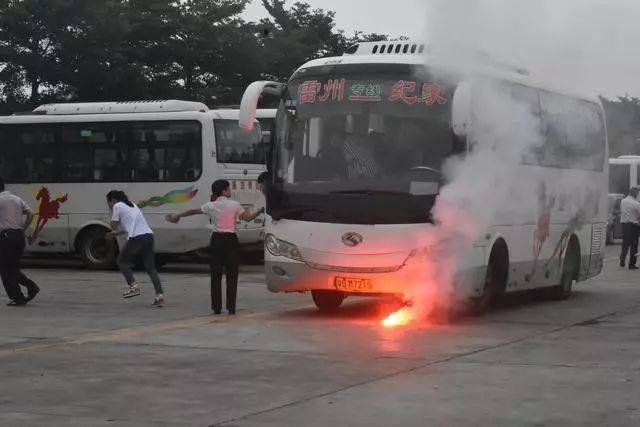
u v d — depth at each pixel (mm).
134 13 36625
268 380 9016
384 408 7840
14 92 34812
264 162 23484
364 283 12828
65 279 20562
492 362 10000
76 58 34469
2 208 15242
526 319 13914
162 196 22500
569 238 16922
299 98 13500
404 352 10648
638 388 8680
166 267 25016
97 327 12844
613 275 23109
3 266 15305
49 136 23438
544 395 8359
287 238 13141
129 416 7578
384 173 12859
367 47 14203
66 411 7758
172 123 22516
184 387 8703
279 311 14719
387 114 13062
